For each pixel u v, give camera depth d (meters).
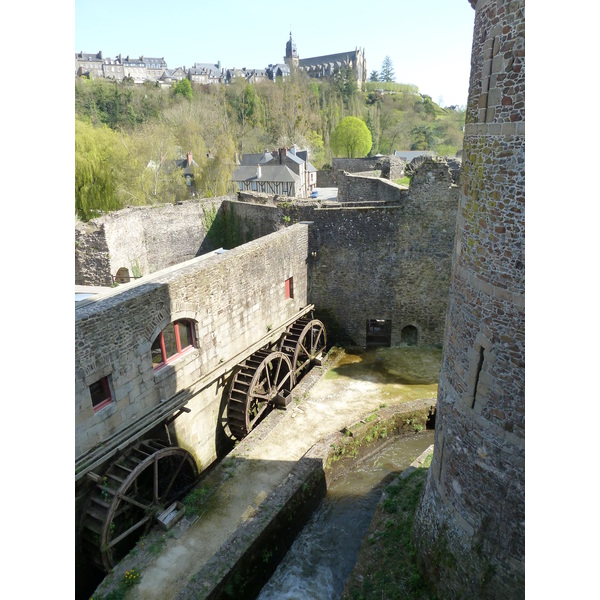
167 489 9.30
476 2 5.21
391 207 14.72
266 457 10.57
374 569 7.18
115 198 27.84
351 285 15.73
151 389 9.34
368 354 15.84
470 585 6.03
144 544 8.32
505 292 5.04
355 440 11.16
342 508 10.06
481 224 5.30
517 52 4.47
